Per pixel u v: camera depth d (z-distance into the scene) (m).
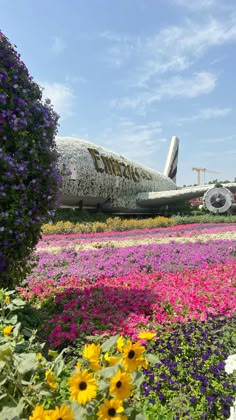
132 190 30.36
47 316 5.30
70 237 15.59
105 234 17.06
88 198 25.36
